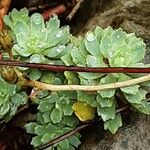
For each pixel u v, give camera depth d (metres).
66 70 0.19
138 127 0.20
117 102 0.20
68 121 0.21
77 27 0.26
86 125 0.21
